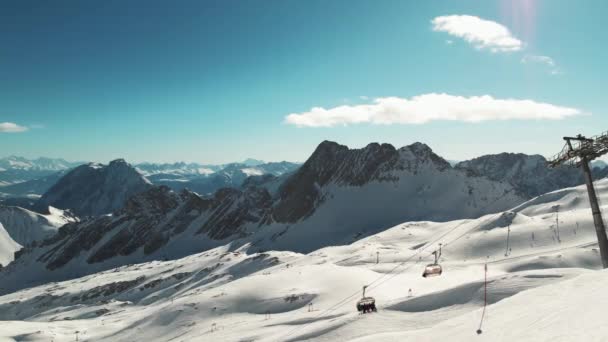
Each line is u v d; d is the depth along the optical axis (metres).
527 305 25.30
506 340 20.67
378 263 185.12
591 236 176.00
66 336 139.00
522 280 59.12
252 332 90.31
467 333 24.81
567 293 24.48
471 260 177.50
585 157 30.38
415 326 53.75
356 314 63.59
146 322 129.25
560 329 19.03
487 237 197.00
